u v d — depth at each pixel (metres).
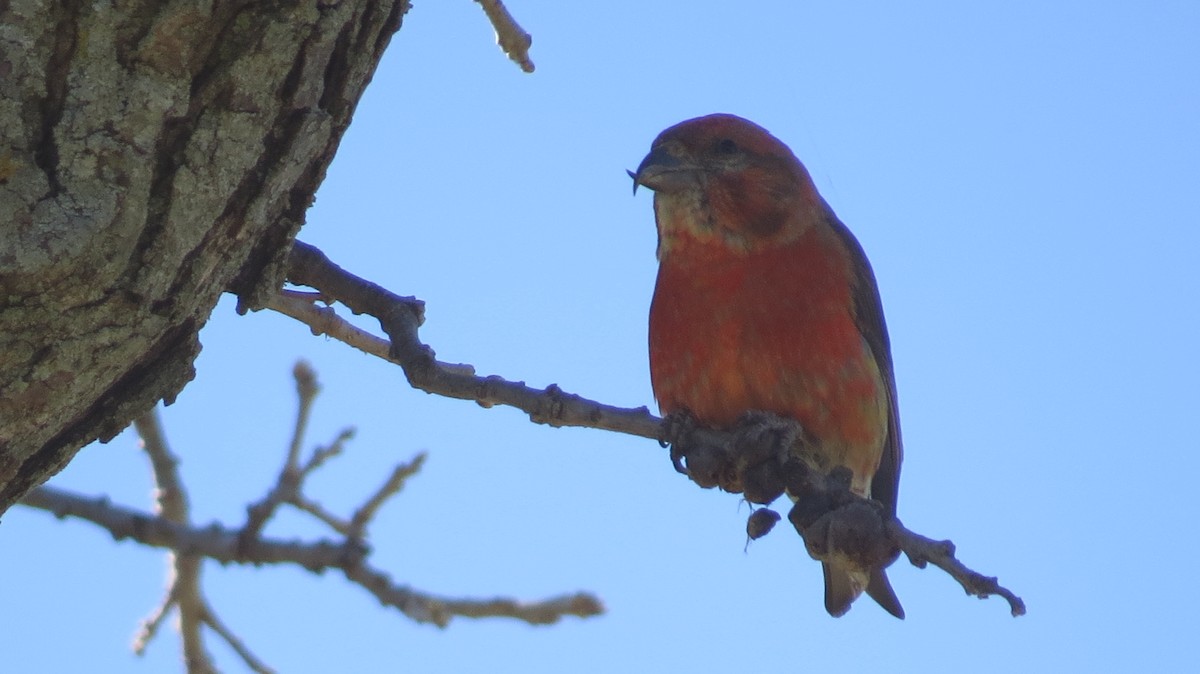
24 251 4.61
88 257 4.75
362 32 5.41
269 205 5.47
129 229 4.82
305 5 5.02
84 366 5.08
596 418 6.52
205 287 5.43
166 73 4.83
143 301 5.06
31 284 4.70
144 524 9.12
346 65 5.45
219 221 5.25
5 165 4.62
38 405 5.07
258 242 6.02
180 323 5.44
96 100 4.72
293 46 5.07
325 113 5.38
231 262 5.52
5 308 4.74
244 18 4.93
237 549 9.20
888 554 5.73
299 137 5.30
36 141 4.69
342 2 5.15
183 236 5.06
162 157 4.96
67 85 4.68
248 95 5.04
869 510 5.83
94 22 4.68
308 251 7.37
